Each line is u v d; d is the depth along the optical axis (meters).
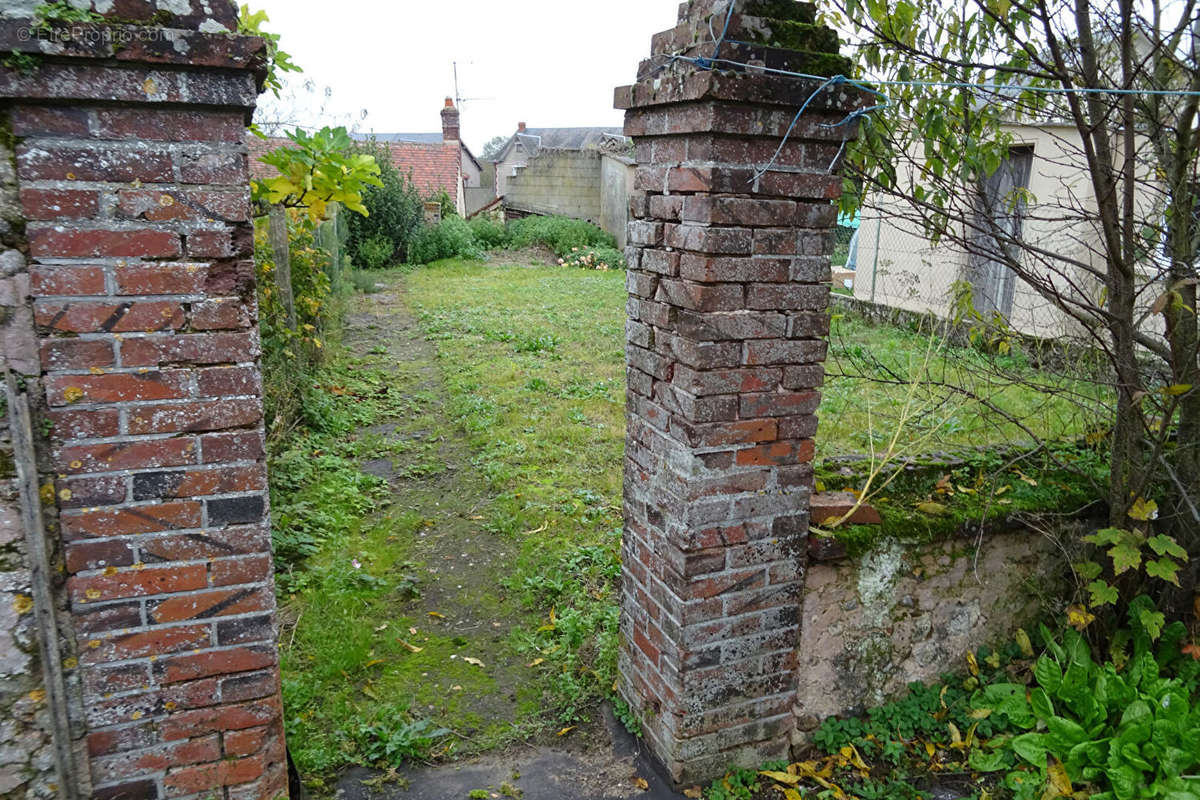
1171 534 3.22
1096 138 2.72
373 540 4.69
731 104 2.25
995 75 2.96
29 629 1.91
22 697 1.94
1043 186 7.05
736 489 2.60
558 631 3.78
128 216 1.78
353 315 11.59
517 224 21.42
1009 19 2.83
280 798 2.25
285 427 5.65
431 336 10.19
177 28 1.71
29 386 1.80
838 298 10.78
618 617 3.67
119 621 1.97
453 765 2.95
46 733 1.97
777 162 2.38
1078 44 2.80
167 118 1.77
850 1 2.73
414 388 7.99
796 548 2.77
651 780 2.86
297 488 5.15
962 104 3.07
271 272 5.64
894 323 9.23
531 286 15.00
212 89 1.76
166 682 2.05
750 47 2.23
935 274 9.11
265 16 2.77
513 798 2.78
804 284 2.52
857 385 6.73
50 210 1.73
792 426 2.63
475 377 8.16
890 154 3.14
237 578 2.04
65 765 1.99
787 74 2.26
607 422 6.93
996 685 3.11
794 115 2.34
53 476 1.85
